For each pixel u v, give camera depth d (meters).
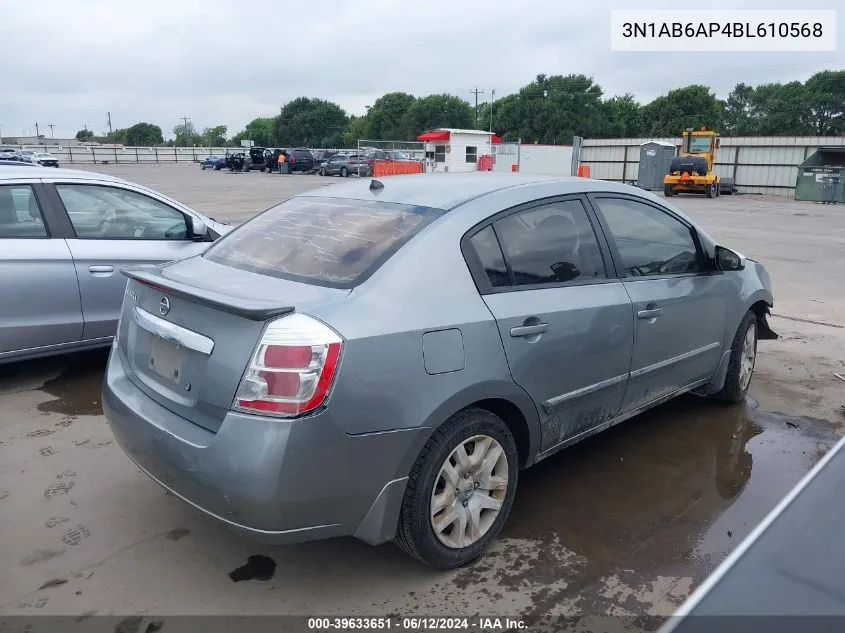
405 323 2.64
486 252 3.05
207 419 2.61
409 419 2.61
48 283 4.87
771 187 34.50
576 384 3.33
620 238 3.73
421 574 2.93
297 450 2.40
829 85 88.31
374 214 3.19
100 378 5.31
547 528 3.30
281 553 3.07
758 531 1.34
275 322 2.48
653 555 3.08
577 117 86.31
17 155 41.28
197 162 76.06
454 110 102.56
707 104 83.06
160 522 3.28
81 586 2.80
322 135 117.69
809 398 5.10
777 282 9.60
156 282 2.85
